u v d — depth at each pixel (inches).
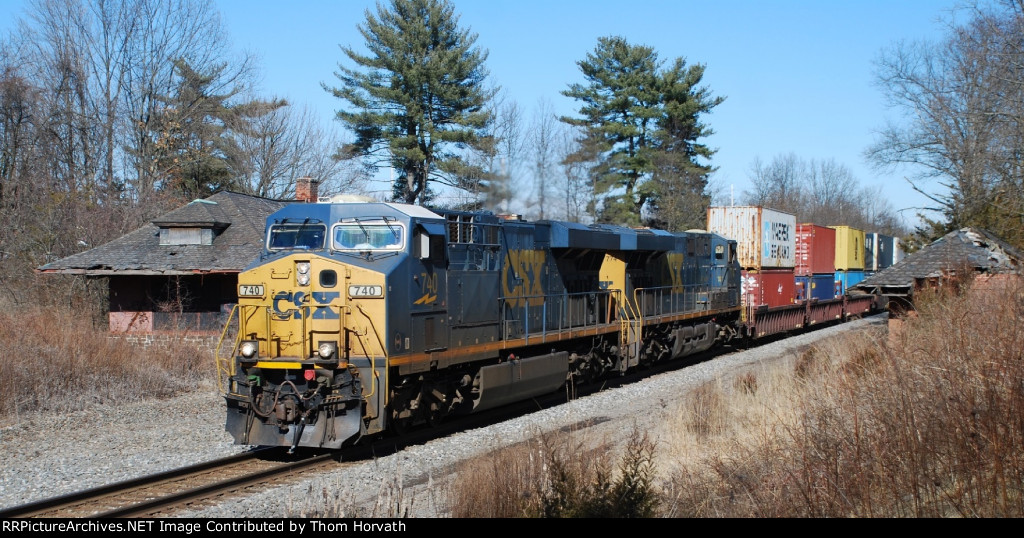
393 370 446.9
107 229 1256.8
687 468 381.4
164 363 773.3
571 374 652.1
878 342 481.4
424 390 491.2
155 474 385.4
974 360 348.5
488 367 540.7
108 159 1492.4
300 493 360.2
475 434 496.7
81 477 399.5
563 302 653.9
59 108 1473.9
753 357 893.8
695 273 907.4
